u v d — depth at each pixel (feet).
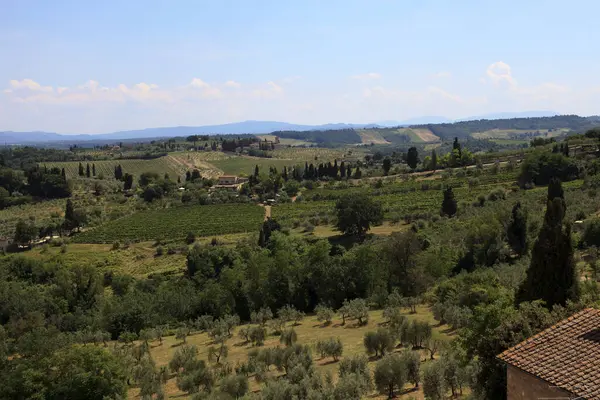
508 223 244.42
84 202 618.03
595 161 418.10
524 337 64.18
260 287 234.58
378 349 116.37
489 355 68.59
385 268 228.22
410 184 514.68
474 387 73.41
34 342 122.52
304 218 447.42
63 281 298.97
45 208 591.78
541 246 92.68
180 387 108.58
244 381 99.40
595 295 90.38
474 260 226.58
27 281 332.19
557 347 51.42
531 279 94.32
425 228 337.93
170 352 162.50
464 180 488.02
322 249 236.43
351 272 222.69
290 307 207.51
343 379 87.10
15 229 464.24
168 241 423.23
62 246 420.36
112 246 420.77
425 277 217.36
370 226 384.47
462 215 334.03
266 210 527.40
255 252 327.26
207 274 328.49
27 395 98.99
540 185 407.85
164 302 248.93
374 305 197.16
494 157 598.34
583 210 249.75
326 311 175.52
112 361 105.50
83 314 271.08
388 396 87.30
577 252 192.95
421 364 101.76
